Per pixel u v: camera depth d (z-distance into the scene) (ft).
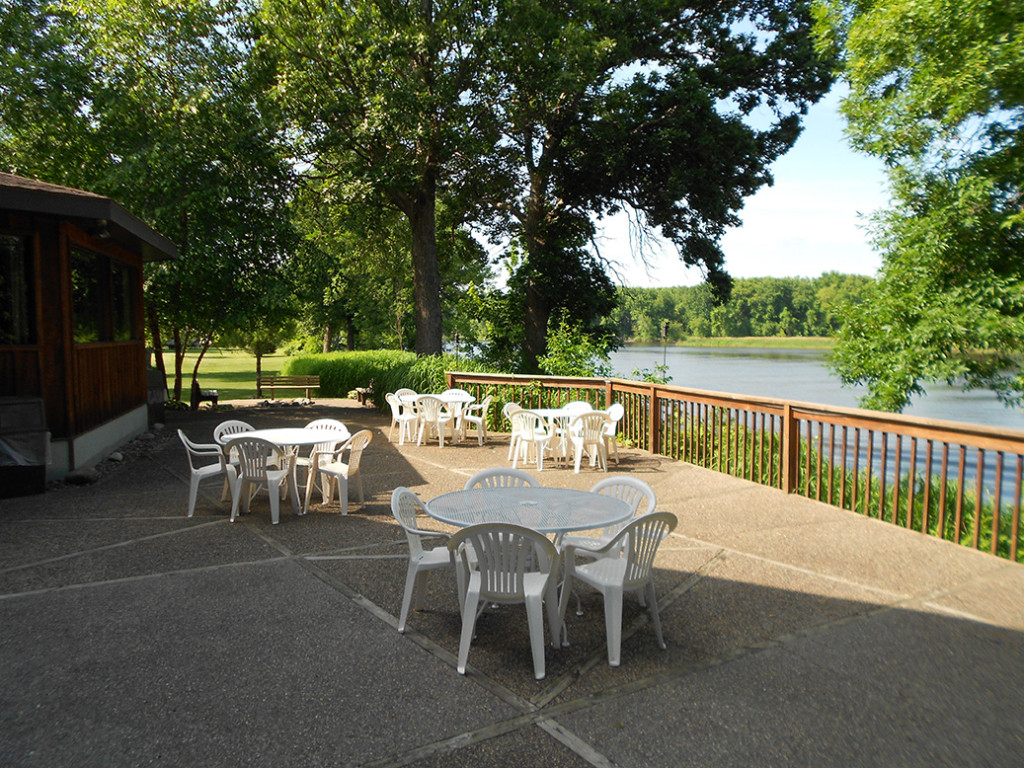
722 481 28.12
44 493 25.77
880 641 13.55
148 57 53.67
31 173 53.52
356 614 14.78
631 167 68.95
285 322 63.57
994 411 77.20
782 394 100.07
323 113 54.44
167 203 50.47
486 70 58.34
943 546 19.58
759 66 67.46
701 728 10.50
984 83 35.22
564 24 59.41
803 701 11.30
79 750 9.80
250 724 10.52
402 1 56.90
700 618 14.71
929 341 40.78
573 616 14.92
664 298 332.39
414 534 14.01
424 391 48.96
